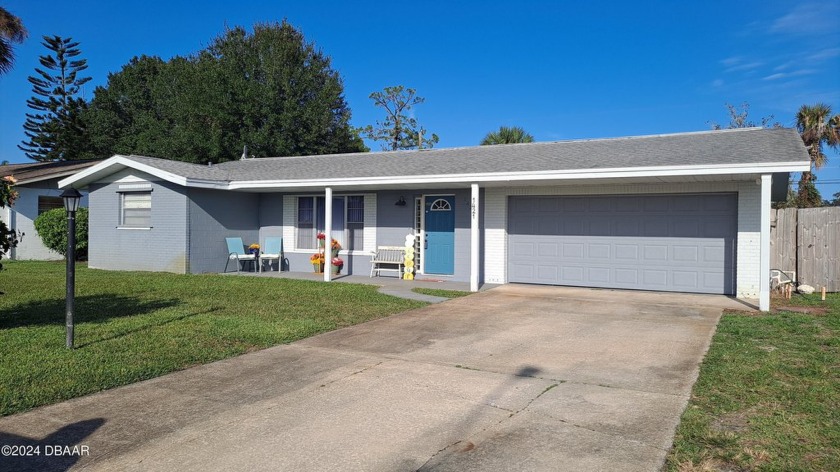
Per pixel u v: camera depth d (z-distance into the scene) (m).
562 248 13.73
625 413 4.92
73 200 7.01
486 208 14.34
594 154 12.65
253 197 17.64
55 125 41.50
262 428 4.66
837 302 11.20
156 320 8.85
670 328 8.59
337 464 3.99
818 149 24.23
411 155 16.23
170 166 16.02
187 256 15.59
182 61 37.97
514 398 5.39
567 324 9.01
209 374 6.18
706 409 4.97
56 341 7.36
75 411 5.02
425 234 15.41
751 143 11.38
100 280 13.91
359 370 6.37
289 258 17.28
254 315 9.50
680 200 12.50
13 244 7.96
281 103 31.45
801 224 13.20
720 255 12.14
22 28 15.99
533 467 3.91
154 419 4.84
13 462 4.00
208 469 3.92
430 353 7.17
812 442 4.24
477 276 12.84
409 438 4.44
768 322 8.92
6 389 5.44
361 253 16.17
